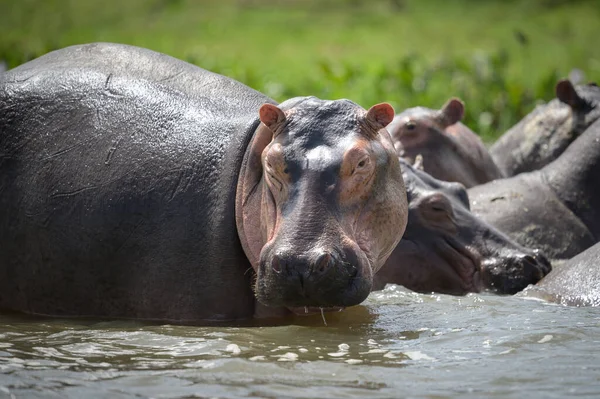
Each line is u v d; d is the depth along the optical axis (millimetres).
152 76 17781
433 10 76500
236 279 15820
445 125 27562
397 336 15078
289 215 14141
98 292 16750
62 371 12914
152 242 16188
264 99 17469
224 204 15773
